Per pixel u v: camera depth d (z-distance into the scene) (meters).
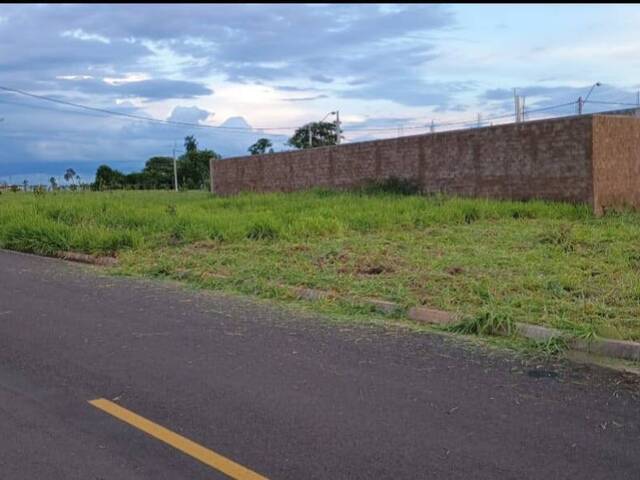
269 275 10.79
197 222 16.06
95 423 4.88
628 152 20.67
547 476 4.06
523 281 9.45
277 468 4.17
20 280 11.46
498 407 5.21
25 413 5.08
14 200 25.95
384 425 4.84
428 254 12.34
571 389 5.63
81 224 16.53
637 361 6.33
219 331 7.66
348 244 13.75
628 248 12.30
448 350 6.84
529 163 21.47
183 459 4.29
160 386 5.69
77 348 6.91
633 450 4.43
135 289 10.51
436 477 4.05
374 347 6.97
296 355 6.65
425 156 25.06
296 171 31.55
